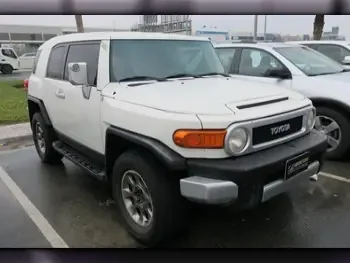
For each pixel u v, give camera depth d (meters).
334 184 4.33
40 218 3.69
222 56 6.28
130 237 3.29
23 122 8.24
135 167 3.03
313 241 3.15
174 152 2.75
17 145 6.62
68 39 4.46
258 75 5.70
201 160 2.70
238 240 3.18
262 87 3.55
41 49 5.31
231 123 2.68
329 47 8.63
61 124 4.51
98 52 3.78
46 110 4.89
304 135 3.31
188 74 3.98
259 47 5.82
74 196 4.21
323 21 11.40
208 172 2.67
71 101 4.09
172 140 2.74
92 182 4.65
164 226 2.92
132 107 3.06
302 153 3.00
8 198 4.19
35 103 5.25
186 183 2.68
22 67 29.03
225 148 2.67
